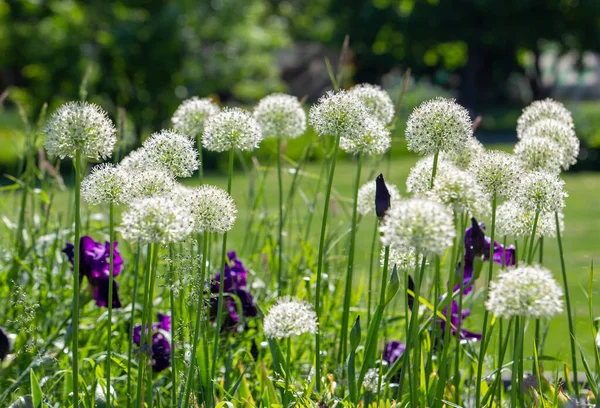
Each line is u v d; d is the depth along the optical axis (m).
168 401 3.46
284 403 2.70
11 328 3.87
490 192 2.70
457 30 37.12
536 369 2.82
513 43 39.06
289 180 7.01
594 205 14.81
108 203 2.59
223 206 2.58
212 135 2.96
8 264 4.32
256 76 22.75
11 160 16.58
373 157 4.18
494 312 2.16
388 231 2.18
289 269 4.50
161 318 3.74
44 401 2.87
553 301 2.11
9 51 18.98
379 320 2.65
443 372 2.59
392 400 3.02
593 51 37.69
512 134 40.09
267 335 2.74
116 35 18.91
